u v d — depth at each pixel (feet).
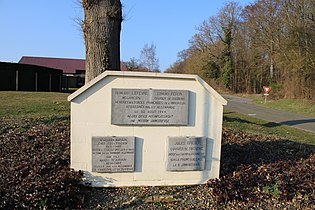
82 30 22.79
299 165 18.28
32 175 13.99
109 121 14.76
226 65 171.32
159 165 15.34
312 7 92.94
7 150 18.42
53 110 39.17
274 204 13.43
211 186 14.98
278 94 114.73
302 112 79.00
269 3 120.78
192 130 15.57
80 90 14.42
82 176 14.44
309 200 13.66
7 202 11.37
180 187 15.35
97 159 14.70
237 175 15.87
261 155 20.76
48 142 20.11
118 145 14.85
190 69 186.50
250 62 159.02
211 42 178.09
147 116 15.01
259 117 65.00
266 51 132.98
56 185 12.81
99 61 21.79
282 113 76.33
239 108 88.22
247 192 14.19
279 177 15.57
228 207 13.15
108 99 14.70
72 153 14.64
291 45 97.86
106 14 21.83
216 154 15.90
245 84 168.66
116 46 22.49
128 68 126.72
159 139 15.25
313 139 37.06
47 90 87.66
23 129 23.32
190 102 15.46
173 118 15.23
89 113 14.61
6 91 67.05
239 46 167.63
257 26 130.21
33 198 11.74
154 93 14.98
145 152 15.16
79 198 12.84
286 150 23.27
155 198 13.78
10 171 14.71
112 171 14.88
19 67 77.20
